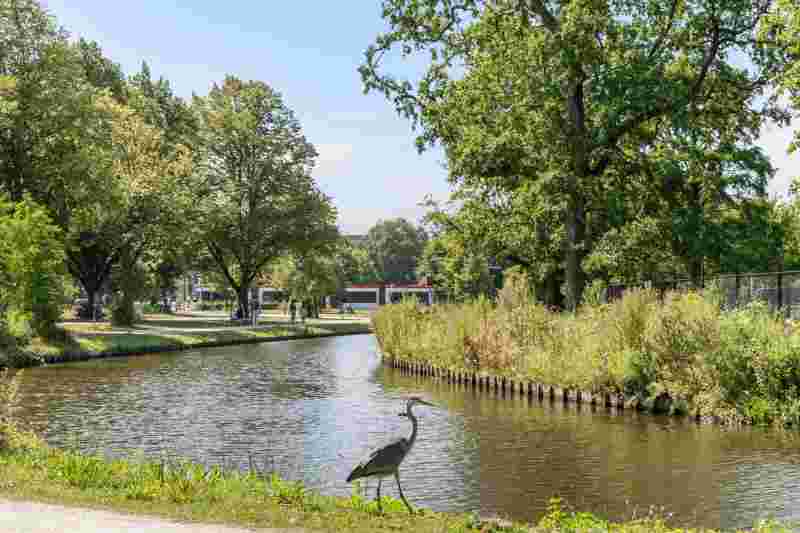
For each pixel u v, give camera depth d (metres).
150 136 67.81
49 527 8.31
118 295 66.00
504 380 32.12
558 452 18.55
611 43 36.00
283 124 79.06
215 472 12.28
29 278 41.91
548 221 42.66
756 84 36.19
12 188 54.06
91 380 34.12
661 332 25.52
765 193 49.50
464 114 37.69
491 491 14.95
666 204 42.56
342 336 75.94
